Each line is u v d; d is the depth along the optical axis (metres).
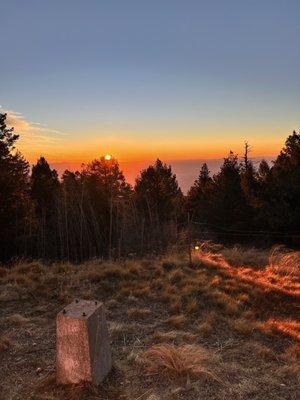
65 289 8.41
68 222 24.94
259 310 8.16
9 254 26.77
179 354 5.24
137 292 8.37
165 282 9.20
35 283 8.65
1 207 24.81
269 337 6.51
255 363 5.49
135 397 4.51
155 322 6.99
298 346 5.98
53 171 48.75
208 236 27.38
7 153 26.41
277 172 26.31
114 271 9.66
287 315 8.02
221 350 5.89
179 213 38.84
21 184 28.92
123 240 19.75
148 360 5.23
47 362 5.35
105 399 4.45
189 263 11.18
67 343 4.61
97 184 33.69
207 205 34.72
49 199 37.84
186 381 4.82
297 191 23.44
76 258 21.58
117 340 6.18
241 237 27.56
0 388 4.76
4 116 26.56
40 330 6.40
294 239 22.98
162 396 4.54
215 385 4.77
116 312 7.44
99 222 26.67
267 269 12.16
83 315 4.61
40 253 24.98
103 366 4.81
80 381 4.61
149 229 20.08
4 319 6.82
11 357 5.52
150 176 45.50
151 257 13.12
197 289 8.73
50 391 4.59
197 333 6.54
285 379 5.04
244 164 37.25
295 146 28.11
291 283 10.52
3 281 8.77
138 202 35.22
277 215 23.44
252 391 4.67
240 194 31.20
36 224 27.97
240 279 10.27
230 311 7.64
